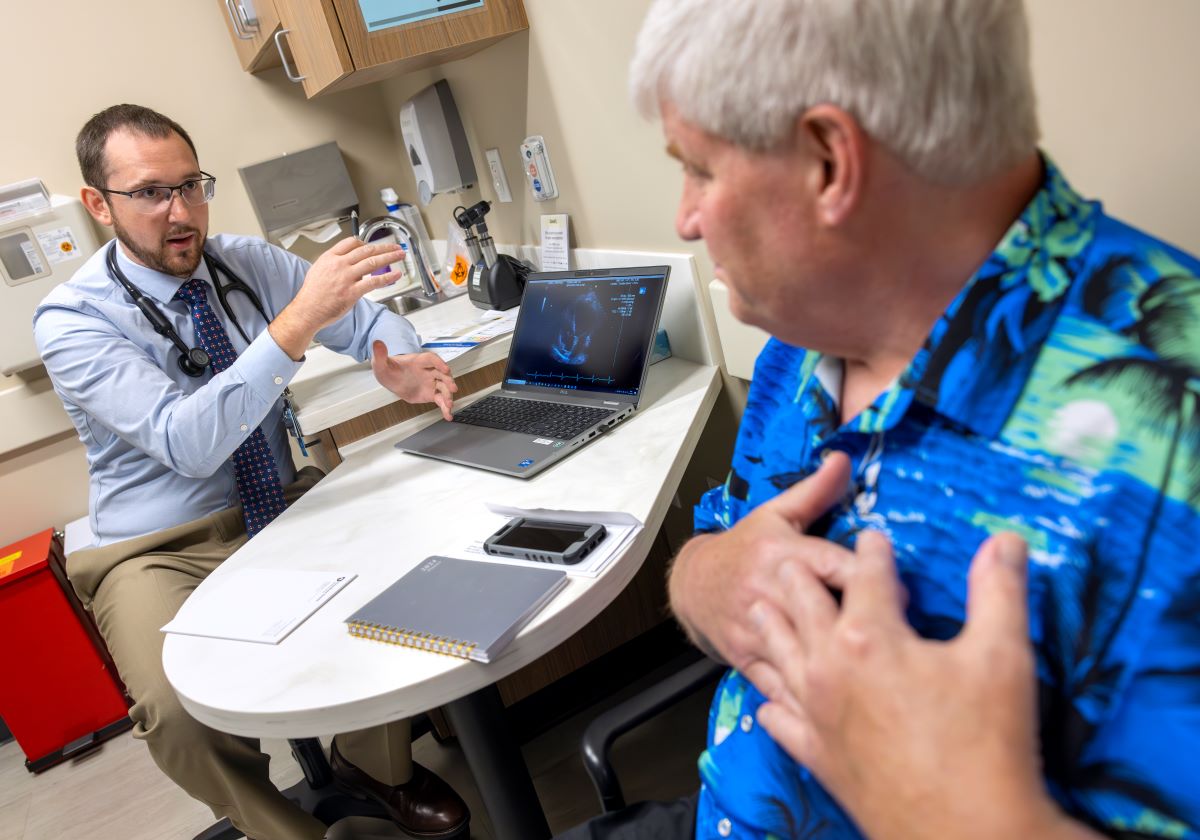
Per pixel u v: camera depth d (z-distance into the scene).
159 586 1.69
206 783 1.53
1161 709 0.44
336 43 1.68
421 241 2.53
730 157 0.58
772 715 0.54
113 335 1.69
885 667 0.45
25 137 2.50
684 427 1.36
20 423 2.54
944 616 0.56
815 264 0.59
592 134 1.78
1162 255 0.53
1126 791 0.45
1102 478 0.49
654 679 1.97
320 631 1.02
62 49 2.50
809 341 0.67
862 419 0.62
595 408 1.46
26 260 2.39
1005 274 0.56
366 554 1.19
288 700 0.90
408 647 0.95
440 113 2.39
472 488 1.33
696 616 0.68
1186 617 0.44
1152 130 0.81
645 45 0.60
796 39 0.52
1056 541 0.50
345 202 2.85
